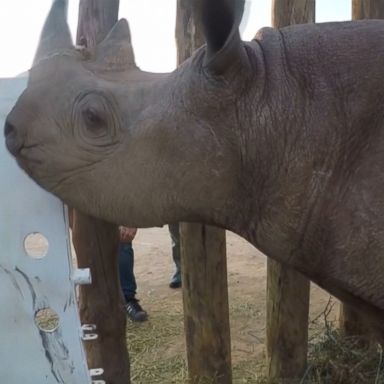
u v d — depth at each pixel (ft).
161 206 7.29
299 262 7.34
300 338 14.34
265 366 15.39
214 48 6.83
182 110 7.09
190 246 13.32
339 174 6.89
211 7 6.57
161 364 16.08
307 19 13.57
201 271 13.34
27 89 7.45
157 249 29.22
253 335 17.58
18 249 7.88
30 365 7.99
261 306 19.92
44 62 7.59
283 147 7.04
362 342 15.06
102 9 11.21
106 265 11.62
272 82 7.07
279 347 14.42
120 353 12.10
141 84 7.38
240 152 7.12
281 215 7.13
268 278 14.38
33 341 7.97
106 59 7.63
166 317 19.51
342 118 6.88
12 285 7.91
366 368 14.34
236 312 19.44
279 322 14.30
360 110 6.83
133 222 7.43
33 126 7.27
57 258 7.91
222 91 7.03
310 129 6.96
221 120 7.09
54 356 7.97
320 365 14.67
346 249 6.89
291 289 14.08
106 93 7.24
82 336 8.00
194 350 13.75
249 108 7.07
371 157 6.77
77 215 11.44
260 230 7.33
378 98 6.81
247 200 7.25
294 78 7.07
